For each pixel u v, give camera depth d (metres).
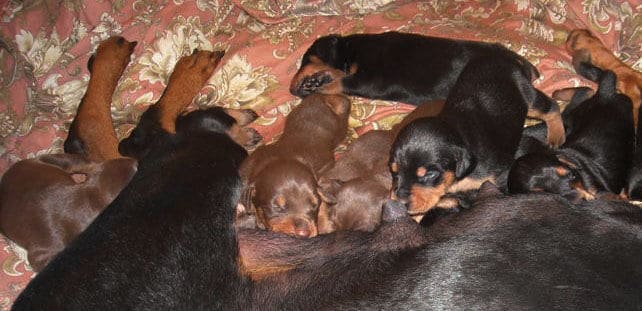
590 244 0.61
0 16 0.96
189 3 0.99
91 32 0.98
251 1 1.00
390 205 0.67
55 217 0.79
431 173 0.77
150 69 0.96
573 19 0.95
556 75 0.91
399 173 0.78
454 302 0.60
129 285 0.61
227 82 0.95
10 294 0.78
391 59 0.95
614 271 0.60
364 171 0.88
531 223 0.63
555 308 0.58
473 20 1.00
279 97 0.95
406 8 1.02
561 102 0.91
